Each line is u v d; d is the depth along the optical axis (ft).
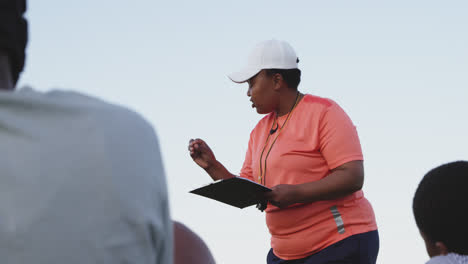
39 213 2.79
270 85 9.93
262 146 10.16
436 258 4.93
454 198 4.84
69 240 2.81
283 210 9.59
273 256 10.21
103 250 2.86
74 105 3.06
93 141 2.97
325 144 9.29
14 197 2.80
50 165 2.87
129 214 2.95
